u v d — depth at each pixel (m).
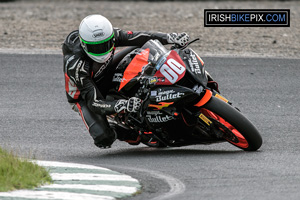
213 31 55.72
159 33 24.25
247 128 21.75
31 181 17.30
